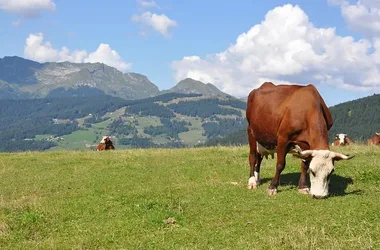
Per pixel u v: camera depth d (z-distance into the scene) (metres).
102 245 10.41
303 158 13.15
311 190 12.84
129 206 13.36
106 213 12.92
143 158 24.61
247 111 16.34
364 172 16.08
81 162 23.94
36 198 15.52
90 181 18.39
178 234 10.78
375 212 10.86
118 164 22.41
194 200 13.73
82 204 13.93
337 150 23.97
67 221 12.44
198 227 11.27
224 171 18.94
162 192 14.91
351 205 11.67
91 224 11.99
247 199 13.59
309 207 11.90
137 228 11.44
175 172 19.50
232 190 14.95
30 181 18.94
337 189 14.37
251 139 16.16
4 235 11.36
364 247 8.71
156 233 10.98
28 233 11.52
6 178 19.78
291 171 18.19
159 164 22.06
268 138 15.02
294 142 13.98
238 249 9.26
